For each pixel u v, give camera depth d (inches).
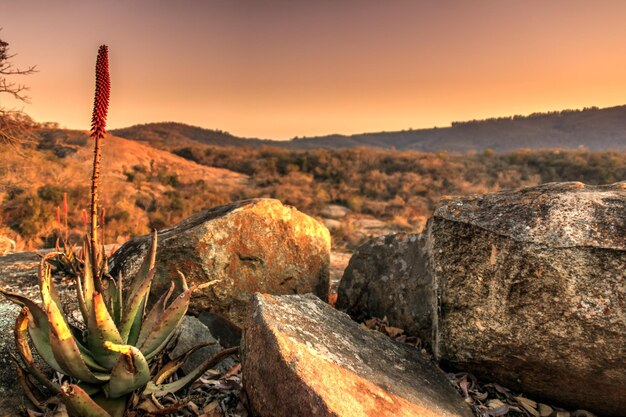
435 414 99.0
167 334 104.0
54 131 1771.7
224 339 146.6
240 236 155.4
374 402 91.1
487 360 118.6
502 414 114.5
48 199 773.9
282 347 92.3
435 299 129.8
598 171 2149.4
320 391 84.4
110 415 90.6
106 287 109.6
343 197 1672.0
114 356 99.7
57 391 96.9
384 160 2488.9
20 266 185.9
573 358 107.2
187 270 147.6
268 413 90.1
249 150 3518.7
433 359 135.8
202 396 113.9
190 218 183.2
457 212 127.9
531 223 114.6
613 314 102.0
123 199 1051.3
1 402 104.6
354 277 178.5
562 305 106.7
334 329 121.5
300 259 170.9
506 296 113.3
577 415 116.0
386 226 1115.9
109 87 92.4
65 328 87.7
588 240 106.1
